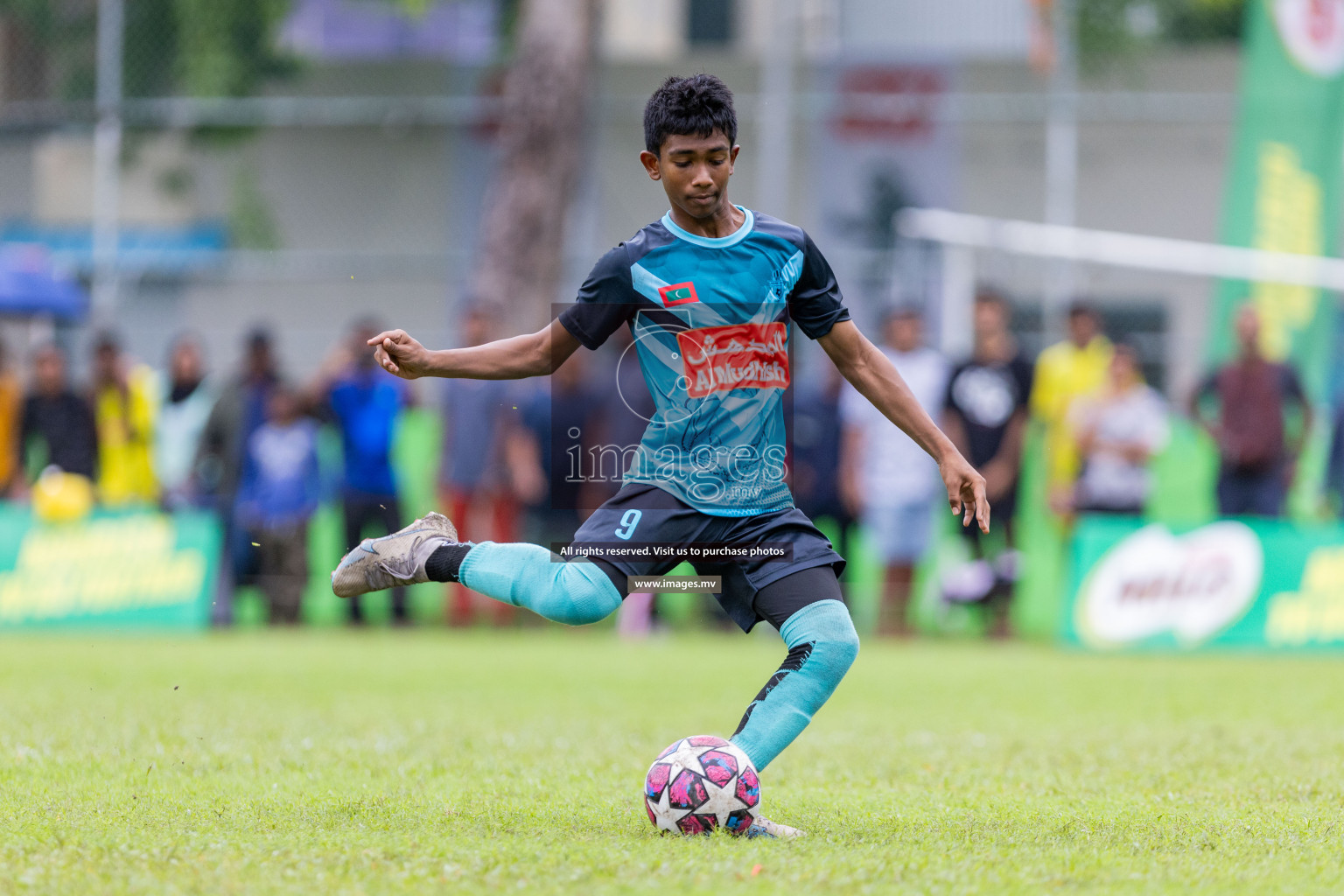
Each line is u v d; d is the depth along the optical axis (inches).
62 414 1652.3
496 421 1615.4
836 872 420.8
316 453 1642.5
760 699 505.0
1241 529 1494.8
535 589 492.4
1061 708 964.6
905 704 988.6
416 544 513.0
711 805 489.4
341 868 422.6
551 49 2066.9
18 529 1608.0
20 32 2669.8
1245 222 1881.2
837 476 1566.2
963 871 425.4
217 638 1528.1
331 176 2701.8
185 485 1663.4
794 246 501.7
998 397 1549.0
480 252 2114.9
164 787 590.2
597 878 411.2
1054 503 1572.3
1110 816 535.5
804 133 2623.0
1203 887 409.4
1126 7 2517.2
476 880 408.2
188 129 2637.8
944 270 2279.8
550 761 684.7
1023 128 2596.0
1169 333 2230.6
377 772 640.4
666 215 508.1
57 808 531.5
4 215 2655.0
